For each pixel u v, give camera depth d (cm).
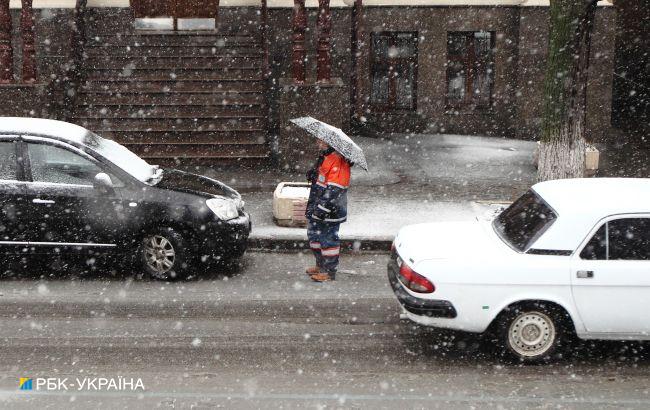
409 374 941
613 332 955
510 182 2039
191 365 957
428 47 2770
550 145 1755
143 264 1309
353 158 1255
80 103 2267
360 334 1078
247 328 1092
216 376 923
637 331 950
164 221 1284
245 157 2200
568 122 1738
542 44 2717
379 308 1190
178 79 2347
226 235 1310
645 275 936
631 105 3453
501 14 2747
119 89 2320
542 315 962
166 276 1307
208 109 2284
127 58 2412
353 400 860
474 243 1014
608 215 959
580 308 946
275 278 1341
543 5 2694
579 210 966
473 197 1850
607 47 2706
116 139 2209
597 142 2755
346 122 2728
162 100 2305
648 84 3419
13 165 1274
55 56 2520
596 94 2728
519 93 2758
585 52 1720
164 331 1075
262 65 2414
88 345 1019
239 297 1231
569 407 851
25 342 1027
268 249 1528
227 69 2392
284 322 1121
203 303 1198
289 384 903
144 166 1394
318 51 2152
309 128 1279
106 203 1274
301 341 1047
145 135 2219
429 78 2795
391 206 1750
